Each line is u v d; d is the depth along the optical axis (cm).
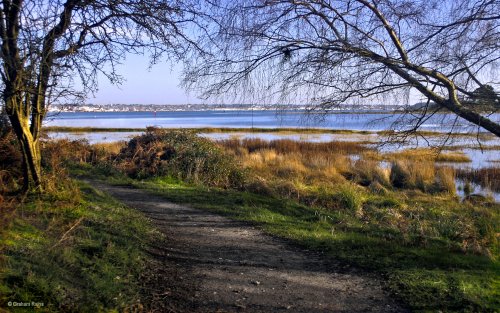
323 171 1866
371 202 1302
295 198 1276
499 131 424
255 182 1370
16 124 716
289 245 727
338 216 1016
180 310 456
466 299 479
